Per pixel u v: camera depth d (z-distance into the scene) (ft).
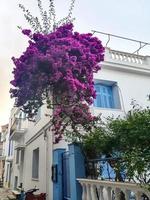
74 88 19.53
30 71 19.76
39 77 19.30
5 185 89.45
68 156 24.80
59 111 22.57
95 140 20.84
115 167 16.88
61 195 25.89
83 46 22.08
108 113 34.47
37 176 45.24
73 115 23.08
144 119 16.46
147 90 39.88
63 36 22.75
